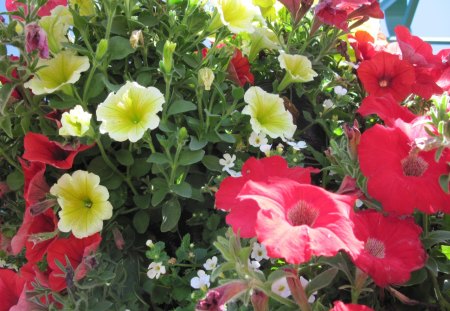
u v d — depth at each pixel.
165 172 0.40
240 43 0.50
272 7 0.51
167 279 0.37
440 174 0.30
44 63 0.41
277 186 0.27
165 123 0.40
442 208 0.30
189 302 0.37
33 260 0.39
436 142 0.28
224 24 0.42
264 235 0.24
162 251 0.39
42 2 0.40
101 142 0.40
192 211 0.42
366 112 0.35
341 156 0.34
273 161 0.33
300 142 0.42
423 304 0.33
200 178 0.43
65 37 0.44
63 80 0.41
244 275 0.27
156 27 0.45
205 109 0.40
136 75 0.43
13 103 0.41
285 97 0.46
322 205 0.27
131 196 0.43
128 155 0.40
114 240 0.40
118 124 0.37
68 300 0.35
